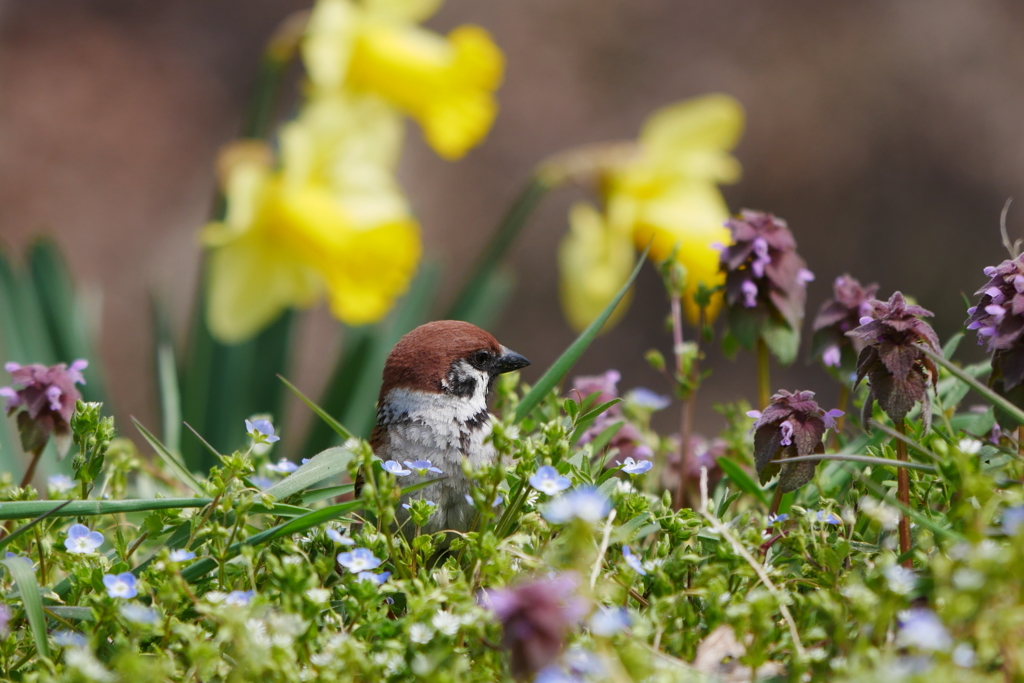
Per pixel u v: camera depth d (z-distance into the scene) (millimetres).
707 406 20359
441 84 10672
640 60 24906
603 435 5188
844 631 3445
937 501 4465
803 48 24688
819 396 20234
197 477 5926
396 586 3879
